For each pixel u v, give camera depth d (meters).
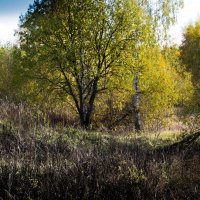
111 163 6.09
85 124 15.20
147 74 15.08
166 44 17.25
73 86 15.40
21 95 15.05
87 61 14.94
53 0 14.31
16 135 8.91
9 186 5.07
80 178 5.35
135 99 16.84
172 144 9.02
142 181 5.38
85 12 14.00
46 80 14.62
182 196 5.13
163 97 15.70
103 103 17.81
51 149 8.01
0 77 21.16
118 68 14.69
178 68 17.27
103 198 5.06
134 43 14.21
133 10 13.95
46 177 5.44
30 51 14.04
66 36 14.27
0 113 12.12
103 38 14.25
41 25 14.11
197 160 6.73
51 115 15.66
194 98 12.86
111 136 11.52
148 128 16.84
